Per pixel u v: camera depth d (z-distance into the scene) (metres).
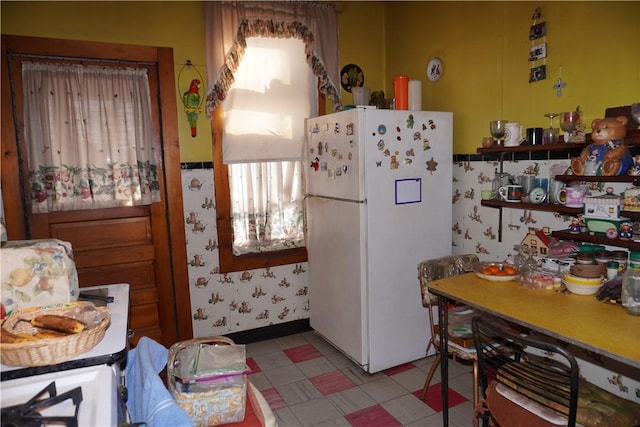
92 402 1.09
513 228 2.58
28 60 2.54
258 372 2.82
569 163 2.21
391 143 2.59
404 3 3.34
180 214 2.97
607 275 1.91
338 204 2.76
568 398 1.41
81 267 2.79
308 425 2.24
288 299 3.39
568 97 2.23
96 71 2.70
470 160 2.85
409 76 3.35
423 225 2.75
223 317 3.18
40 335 1.25
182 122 2.94
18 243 1.55
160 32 2.83
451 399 2.44
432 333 2.35
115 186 2.79
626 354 1.31
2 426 0.96
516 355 2.16
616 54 2.00
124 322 1.51
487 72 2.68
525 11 2.42
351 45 3.44
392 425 2.23
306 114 3.28
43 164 2.63
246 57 3.05
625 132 1.91
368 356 2.67
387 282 2.66
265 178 3.25
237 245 3.22
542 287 1.95
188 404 1.39
